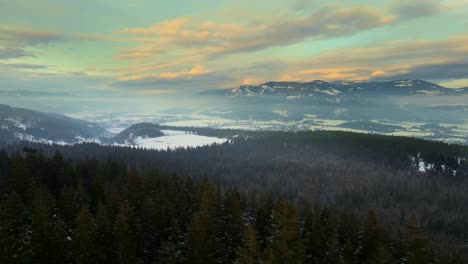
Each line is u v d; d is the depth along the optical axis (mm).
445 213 93188
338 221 62406
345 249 44719
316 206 91688
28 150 84750
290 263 35031
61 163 77812
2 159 76750
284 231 37094
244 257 36469
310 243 46094
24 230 39844
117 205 52000
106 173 77875
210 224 45344
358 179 129375
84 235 38250
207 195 50062
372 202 104688
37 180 65125
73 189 59844
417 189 118125
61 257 37094
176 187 70750
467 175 140000
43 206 41281
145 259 44875
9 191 56156
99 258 40562
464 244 74125
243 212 60250
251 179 129750
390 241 50312
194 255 40219
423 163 160750
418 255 37719
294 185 119125
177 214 54156
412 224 40031
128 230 41312
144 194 60656
